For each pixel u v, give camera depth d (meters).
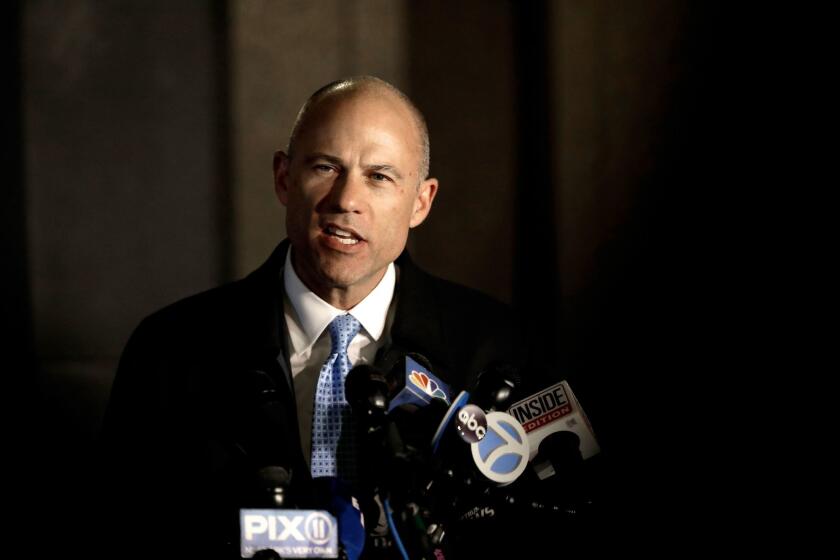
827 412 5.00
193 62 5.43
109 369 5.41
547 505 2.55
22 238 5.35
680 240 5.30
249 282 3.02
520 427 2.37
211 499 2.66
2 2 5.30
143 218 5.43
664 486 5.13
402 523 2.10
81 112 5.38
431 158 5.45
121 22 5.39
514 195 5.49
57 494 5.32
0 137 5.31
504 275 5.49
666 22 5.28
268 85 5.45
